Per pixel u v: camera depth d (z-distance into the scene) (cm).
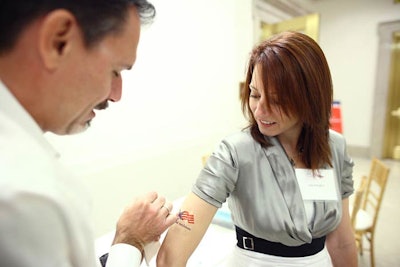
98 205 181
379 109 485
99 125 176
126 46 39
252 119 80
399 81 478
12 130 32
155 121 214
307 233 73
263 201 73
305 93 71
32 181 29
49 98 37
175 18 220
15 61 34
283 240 74
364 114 506
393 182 374
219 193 72
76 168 167
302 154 81
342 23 500
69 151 163
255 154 76
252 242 78
